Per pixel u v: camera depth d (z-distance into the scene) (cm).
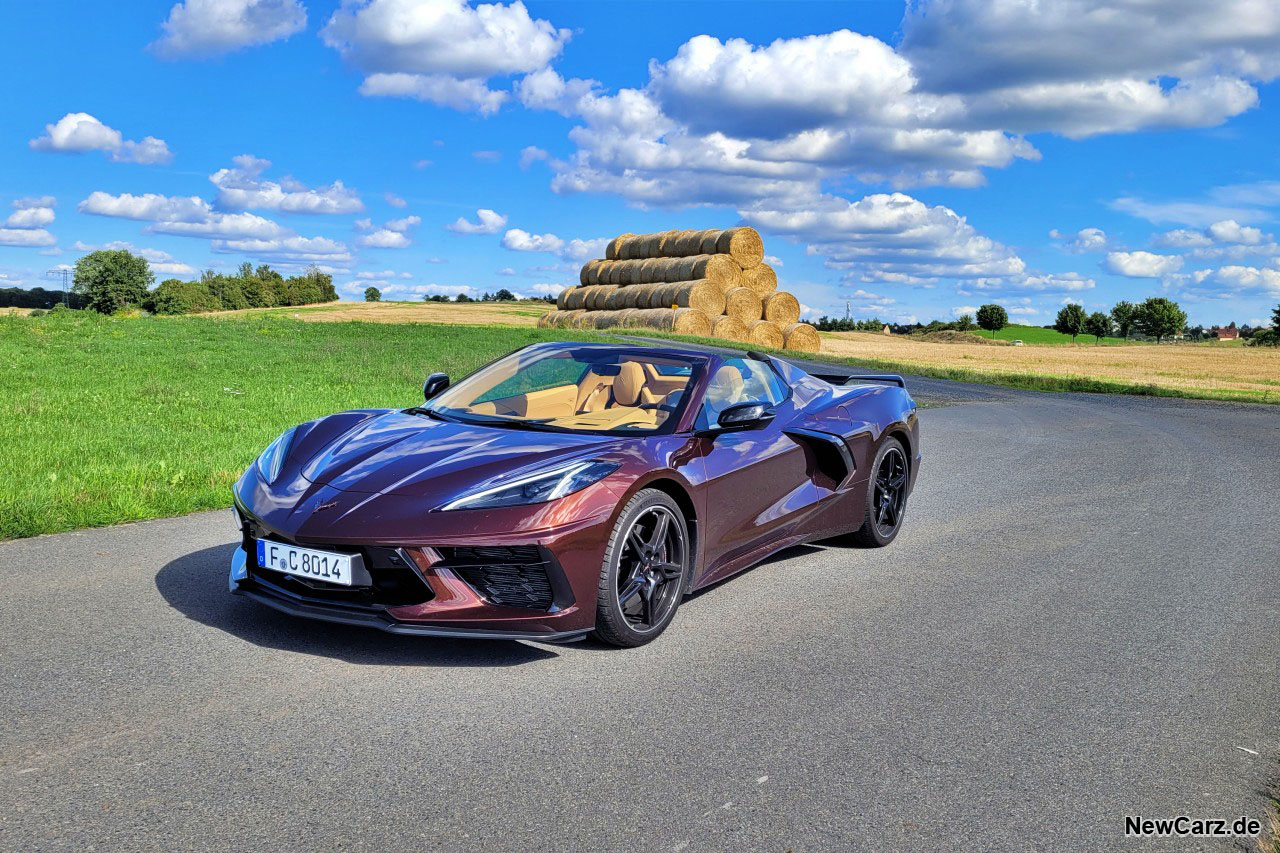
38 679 295
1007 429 1161
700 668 332
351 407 1070
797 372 523
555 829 217
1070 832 227
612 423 399
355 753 253
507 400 424
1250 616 408
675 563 373
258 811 220
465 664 325
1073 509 645
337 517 323
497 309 8156
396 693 297
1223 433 1188
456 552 316
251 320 3369
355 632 352
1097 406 1641
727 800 235
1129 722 294
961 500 673
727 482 404
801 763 258
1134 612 411
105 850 200
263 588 348
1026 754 269
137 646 327
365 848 205
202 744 254
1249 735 287
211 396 1156
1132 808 239
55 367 1503
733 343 3291
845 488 494
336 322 3603
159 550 456
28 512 493
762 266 3866
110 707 276
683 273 3925
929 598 428
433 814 222
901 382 590
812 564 490
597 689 308
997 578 465
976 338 8231
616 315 4047
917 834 222
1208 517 625
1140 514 631
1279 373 3828
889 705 302
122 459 686
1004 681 327
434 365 1759
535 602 327
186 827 212
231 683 298
